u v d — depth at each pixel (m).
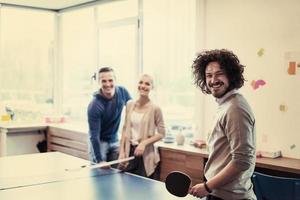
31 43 6.16
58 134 5.56
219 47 3.93
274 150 3.51
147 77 3.69
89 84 5.83
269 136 3.56
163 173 3.89
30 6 5.96
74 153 5.26
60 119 6.07
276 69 3.50
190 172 3.64
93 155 3.86
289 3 3.40
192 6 4.31
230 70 2.05
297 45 3.36
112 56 5.38
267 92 3.56
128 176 2.81
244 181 2.04
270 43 3.54
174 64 4.51
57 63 6.40
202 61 2.15
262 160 3.23
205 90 2.20
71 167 3.10
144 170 3.59
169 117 4.55
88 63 5.85
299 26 3.34
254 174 2.70
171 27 4.54
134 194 2.34
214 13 3.96
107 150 3.96
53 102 6.41
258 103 3.63
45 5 5.88
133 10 5.02
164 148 3.86
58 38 6.38
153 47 4.77
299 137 3.36
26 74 6.12
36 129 5.76
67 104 6.33
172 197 2.27
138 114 3.65
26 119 6.12
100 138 3.94
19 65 6.04
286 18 3.42
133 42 5.02
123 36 5.18
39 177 2.78
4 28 5.87
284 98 3.46
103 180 2.69
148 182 2.63
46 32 6.31
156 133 3.65
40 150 5.88
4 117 5.87
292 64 3.39
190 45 4.34
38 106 6.27
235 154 1.93
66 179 2.72
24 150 5.73
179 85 4.45
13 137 5.62
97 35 5.62
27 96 6.13
